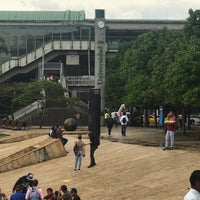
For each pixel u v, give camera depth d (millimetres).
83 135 42156
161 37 48688
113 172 22828
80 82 79312
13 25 90250
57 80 76062
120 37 92125
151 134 41062
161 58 41562
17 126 53594
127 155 26750
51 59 86312
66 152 30969
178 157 23656
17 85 62938
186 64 32375
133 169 22656
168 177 20094
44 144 30859
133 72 51750
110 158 26797
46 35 90375
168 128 25906
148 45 50344
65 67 87312
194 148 26578
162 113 53062
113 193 18750
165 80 35000
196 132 43625
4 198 15977
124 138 36344
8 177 25781
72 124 44781
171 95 34094
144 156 25438
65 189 15031
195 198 6855
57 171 25422
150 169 22062
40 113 61781
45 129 53062
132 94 50125
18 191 15797
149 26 91062
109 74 64500
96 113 27172
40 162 29219
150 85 46906
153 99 46062
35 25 90375
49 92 61125
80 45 85938
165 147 26219
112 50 84312
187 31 38594
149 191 18312
